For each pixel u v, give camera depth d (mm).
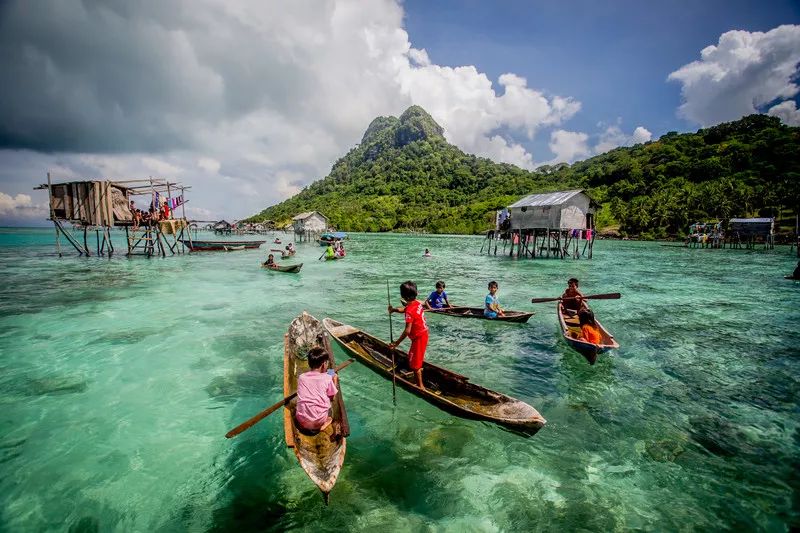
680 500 4578
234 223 90438
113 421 6367
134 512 4426
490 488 4797
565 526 4203
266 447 5645
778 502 4527
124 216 29125
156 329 11398
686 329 11586
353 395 7129
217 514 4387
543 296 16688
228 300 15445
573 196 33219
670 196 72938
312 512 4398
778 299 16344
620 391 7383
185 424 6285
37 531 4148
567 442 5734
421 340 6699
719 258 36219
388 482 4879
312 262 30328
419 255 38000
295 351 8156
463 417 6059
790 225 58781
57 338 10508
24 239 59156
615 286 19719
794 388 7555
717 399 7086
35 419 6430
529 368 8453
